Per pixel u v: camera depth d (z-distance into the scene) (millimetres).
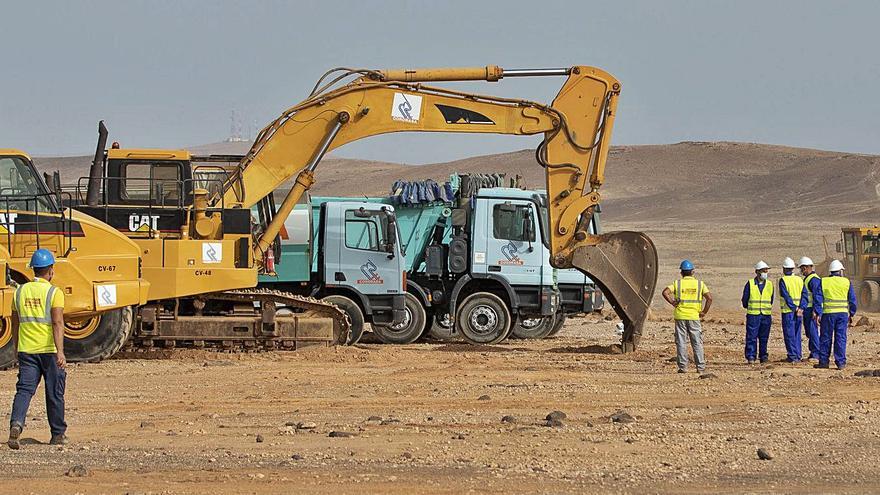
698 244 142000
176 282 40656
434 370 37969
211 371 37062
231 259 41406
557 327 55781
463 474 21500
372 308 48500
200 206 41625
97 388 33250
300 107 44219
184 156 42188
